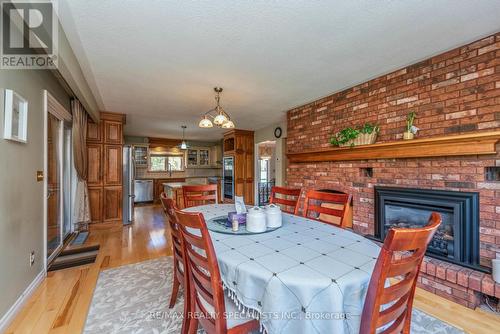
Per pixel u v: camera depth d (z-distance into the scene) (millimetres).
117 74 2766
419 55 2418
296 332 967
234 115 4930
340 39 2105
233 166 6559
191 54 2342
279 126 5770
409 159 2617
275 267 1100
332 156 3488
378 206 2863
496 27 1947
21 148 1943
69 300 1994
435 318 1789
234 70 2721
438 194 2314
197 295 1341
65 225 3670
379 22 1863
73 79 2318
